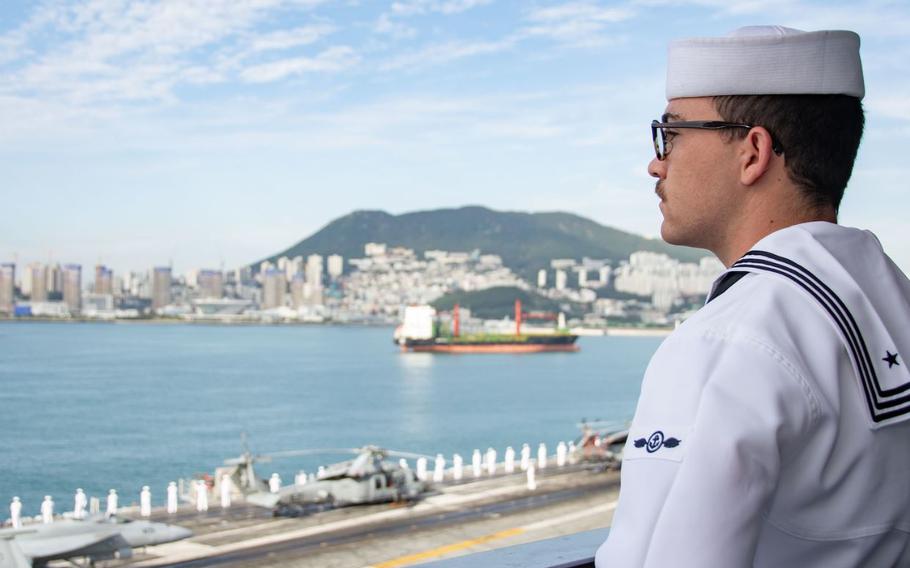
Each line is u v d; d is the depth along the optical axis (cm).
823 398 162
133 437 6581
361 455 3347
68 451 5672
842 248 185
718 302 181
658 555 153
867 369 168
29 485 4534
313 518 2972
